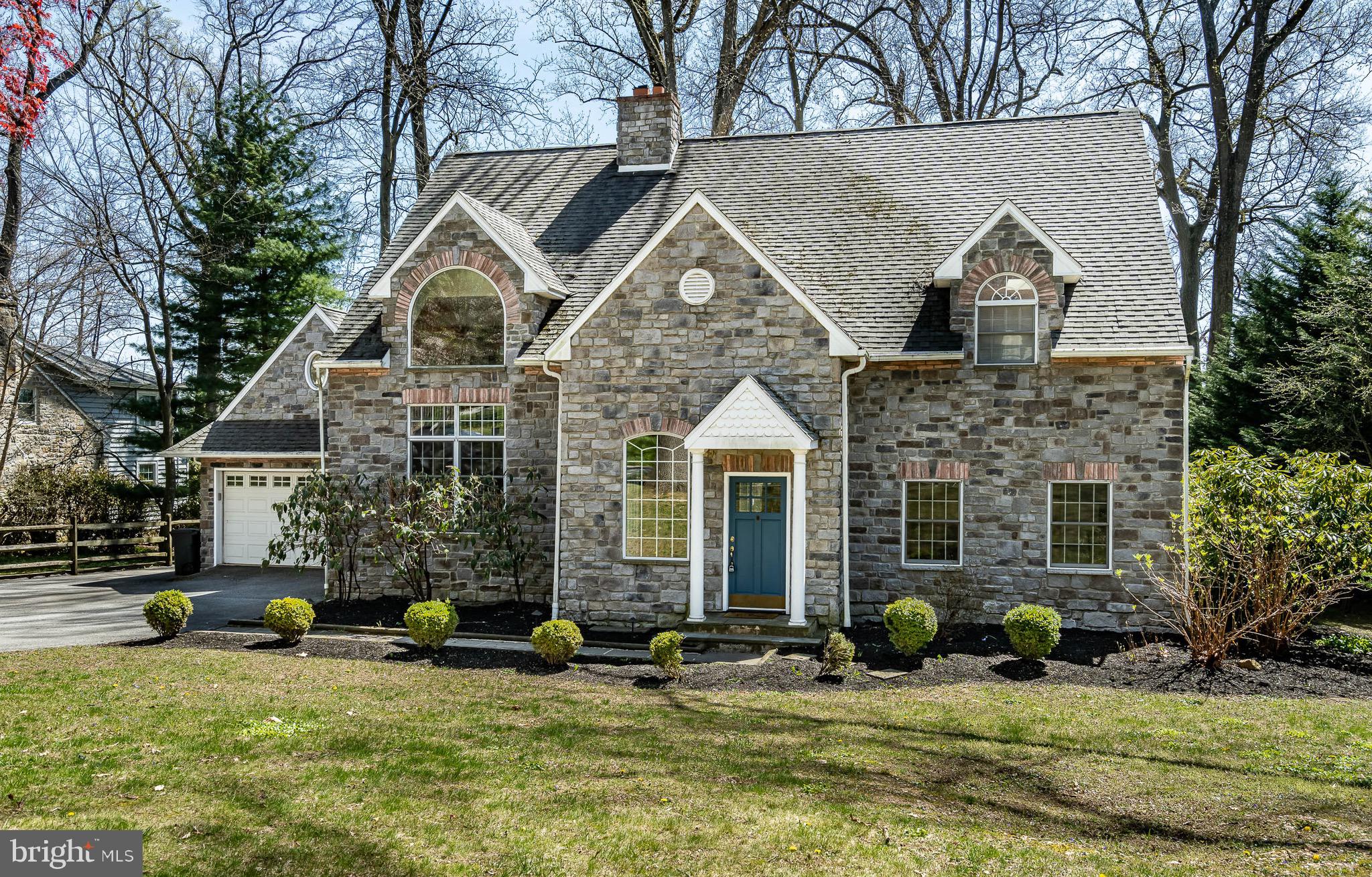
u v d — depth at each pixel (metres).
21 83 21.44
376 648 13.98
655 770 8.30
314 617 14.58
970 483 15.75
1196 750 9.12
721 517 15.38
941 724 10.00
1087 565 15.38
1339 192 22.97
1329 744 9.38
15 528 23.17
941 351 15.41
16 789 7.29
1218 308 25.80
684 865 6.25
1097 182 17.78
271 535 23.39
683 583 15.38
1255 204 29.06
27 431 29.81
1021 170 18.47
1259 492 14.30
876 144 19.97
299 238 31.11
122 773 7.78
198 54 32.56
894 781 8.15
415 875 5.99
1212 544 14.30
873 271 17.11
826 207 18.61
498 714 10.30
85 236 28.84
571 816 7.11
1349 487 13.94
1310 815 7.28
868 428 16.17
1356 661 13.16
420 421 17.70
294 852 6.27
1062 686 11.88
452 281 17.56
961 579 15.63
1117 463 15.16
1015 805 7.57
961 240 17.28
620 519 15.60
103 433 32.09
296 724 9.58
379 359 17.69
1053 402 15.41
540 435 17.05
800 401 14.93
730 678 12.16
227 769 7.99
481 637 14.88
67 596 19.50
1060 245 15.25
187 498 30.78
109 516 29.19
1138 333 14.92
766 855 6.43
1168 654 13.42
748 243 15.05
